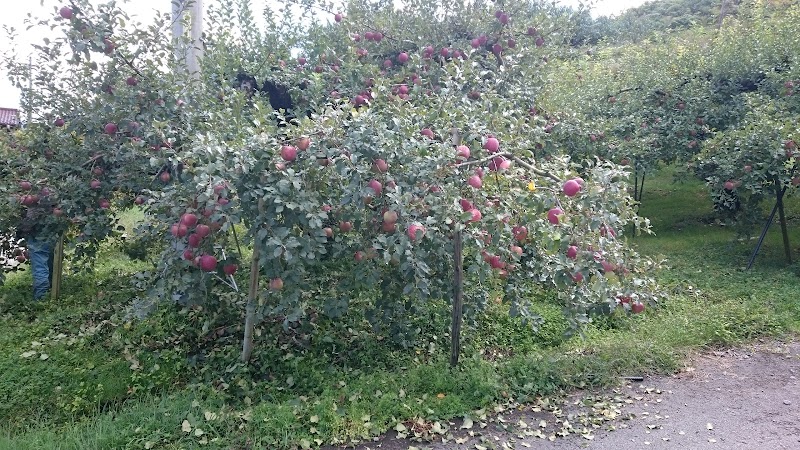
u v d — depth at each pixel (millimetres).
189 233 3797
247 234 3740
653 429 3709
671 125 9125
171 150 4281
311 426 3564
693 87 9219
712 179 7445
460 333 4652
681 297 6195
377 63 6875
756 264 7461
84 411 3859
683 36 14703
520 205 3814
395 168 3748
